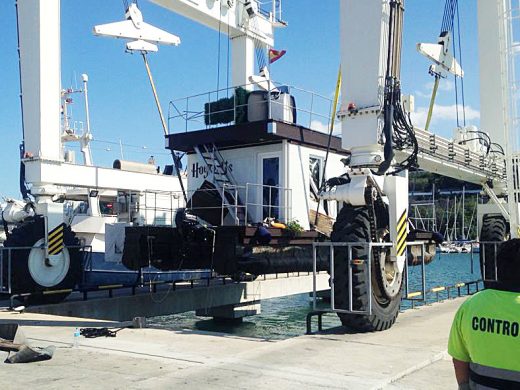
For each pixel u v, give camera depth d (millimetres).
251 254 10375
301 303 19328
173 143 12828
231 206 11148
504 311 2453
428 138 9547
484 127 13062
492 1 12977
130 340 7184
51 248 10758
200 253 10922
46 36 10453
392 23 7730
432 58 11641
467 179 12273
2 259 10594
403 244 8031
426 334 7527
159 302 13016
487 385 2453
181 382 5020
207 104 12734
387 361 5855
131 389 4816
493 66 12984
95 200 20156
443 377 5379
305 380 5086
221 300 14727
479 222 13117
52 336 7496
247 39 15516
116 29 12773
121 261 11344
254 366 5621
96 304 11594
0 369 5578
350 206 7914
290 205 11758
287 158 11805
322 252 12250
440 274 27062
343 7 8062
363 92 7914
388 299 7980
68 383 5027
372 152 7887
